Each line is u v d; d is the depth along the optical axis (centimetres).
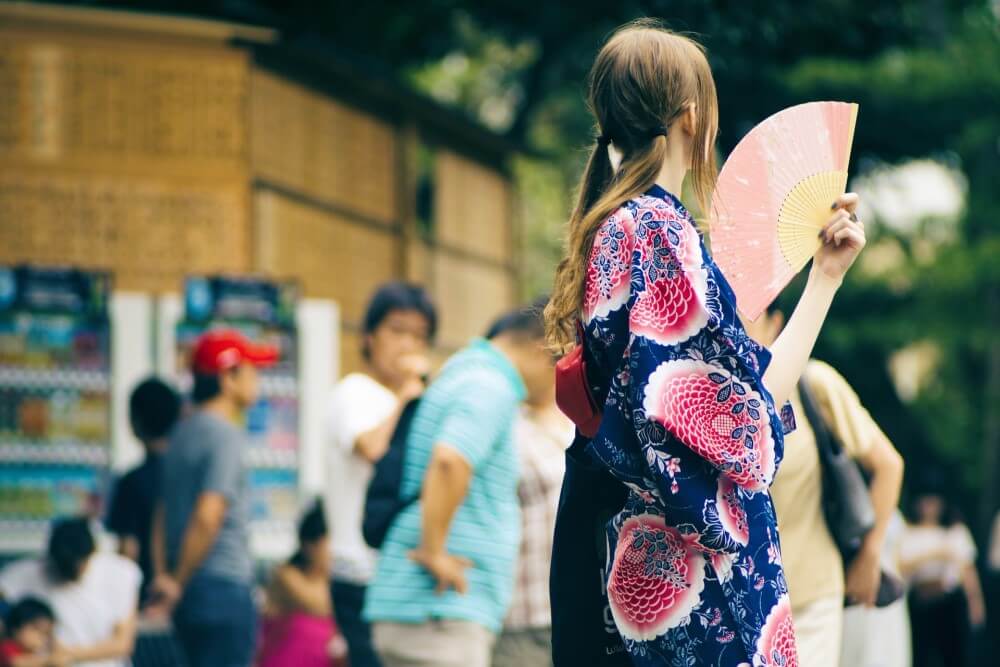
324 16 1805
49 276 1092
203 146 1289
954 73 2122
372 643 773
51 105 1249
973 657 1480
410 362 828
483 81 2969
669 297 347
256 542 1102
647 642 352
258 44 1307
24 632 874
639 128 365
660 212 353
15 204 1241
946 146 2341
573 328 373
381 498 706
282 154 1362
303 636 976
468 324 1772
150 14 1336
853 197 363
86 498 1095
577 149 410
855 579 598
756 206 364
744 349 345
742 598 344
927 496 1410
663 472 341
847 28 2042
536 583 749
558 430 768
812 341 364
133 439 1099
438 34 2108
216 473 866
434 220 1672
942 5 2325
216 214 1290
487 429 688
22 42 1245
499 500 703
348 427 824
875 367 2689
